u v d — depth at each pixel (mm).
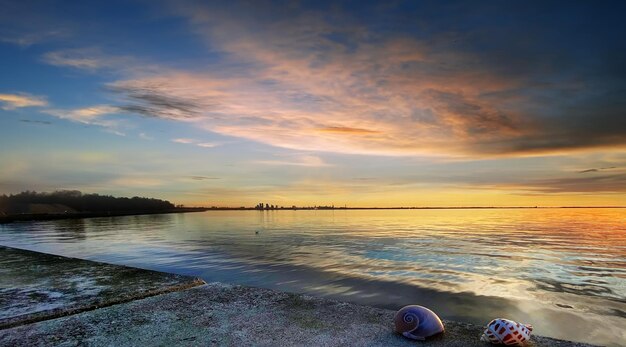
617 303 6883
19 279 3857
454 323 2514
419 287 8258
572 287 8383
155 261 13016
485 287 8352
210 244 19500
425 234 27703
